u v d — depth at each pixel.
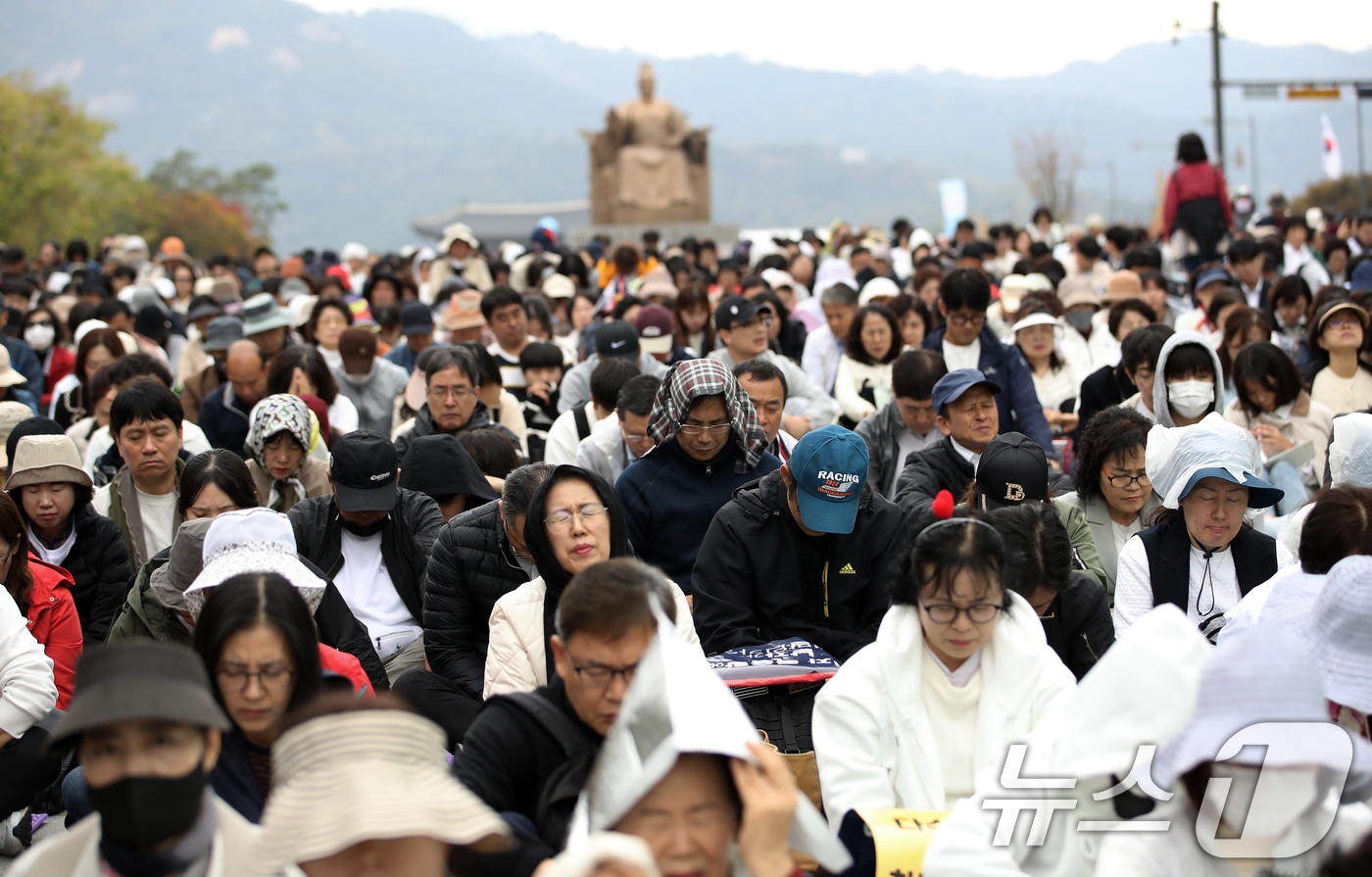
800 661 7.33
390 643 9.00
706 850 4.58
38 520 9.38
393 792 3.93
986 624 5.84
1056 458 13.09
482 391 13.21
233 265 38.00
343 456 8.84
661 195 51.41
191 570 7.55
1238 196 40.38
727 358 14.32
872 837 5.52
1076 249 24.17
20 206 89.12
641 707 4.67
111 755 4.13
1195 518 7.86
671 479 9.23
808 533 8.09
